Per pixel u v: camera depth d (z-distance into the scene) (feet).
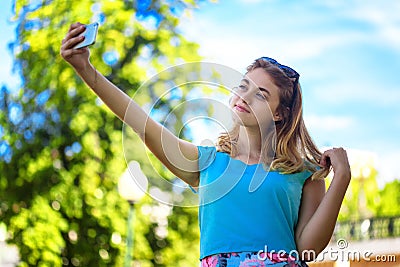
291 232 6.28
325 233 6.25
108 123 28.63
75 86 28.86
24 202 28.84
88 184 28.45
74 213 28.45
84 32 5.96
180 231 28.60
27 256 28.50
